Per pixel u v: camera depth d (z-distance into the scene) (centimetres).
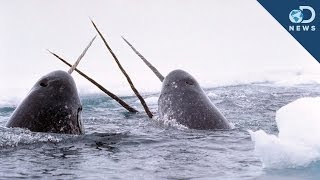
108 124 2095
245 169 1278
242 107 2641
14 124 1695
